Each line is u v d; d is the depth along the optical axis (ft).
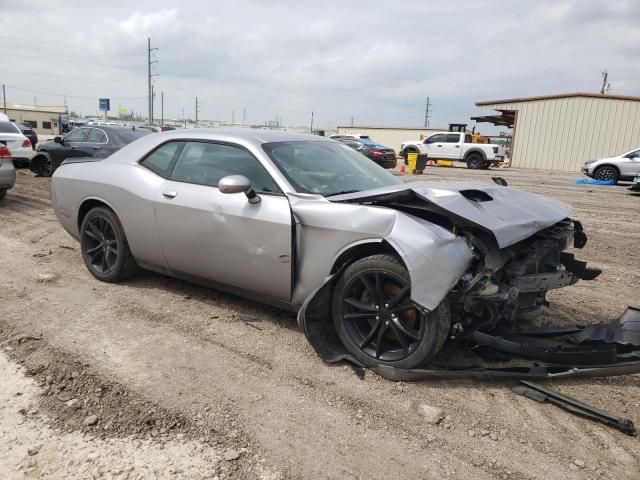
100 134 39.99
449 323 9.96
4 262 18.02
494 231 9.70
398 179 14.67
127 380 10.14
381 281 10.41
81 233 16.31
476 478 7.68
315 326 11.66
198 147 13.69
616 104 92.12
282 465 7.84
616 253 23.03
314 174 12.53
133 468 7.66
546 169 98.73
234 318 13.34
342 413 9.25
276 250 11.46
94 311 13.64
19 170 49.19
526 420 9.18
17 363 10.69
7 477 7.39
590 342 11.13
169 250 13.74
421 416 9.21
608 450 8.39
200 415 9.05
